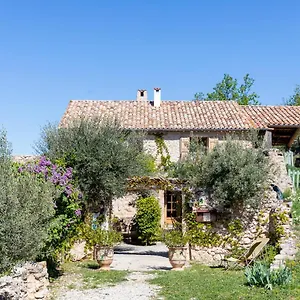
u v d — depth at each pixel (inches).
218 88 2090.3
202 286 429.1
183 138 887.7
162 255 682.8
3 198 302.2
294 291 384.5
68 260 597.6
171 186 629.0
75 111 957.2
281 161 722.2
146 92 1059.3
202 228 619.8
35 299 384.2
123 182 636.7
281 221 557.9
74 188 556.7
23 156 633.0
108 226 639.1
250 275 428.8
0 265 301.9
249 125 896.9
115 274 506.0
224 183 595.5
